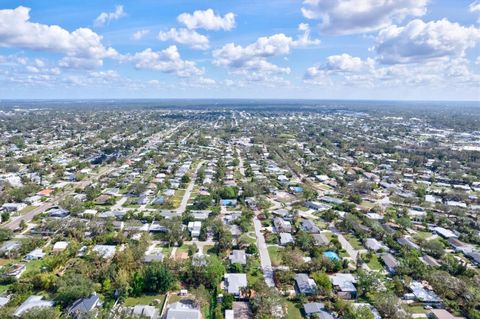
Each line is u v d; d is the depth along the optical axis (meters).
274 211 163.00
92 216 149.12
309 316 87.75
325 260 110.56
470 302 93.62
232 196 182.00
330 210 159.50
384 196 198.88
